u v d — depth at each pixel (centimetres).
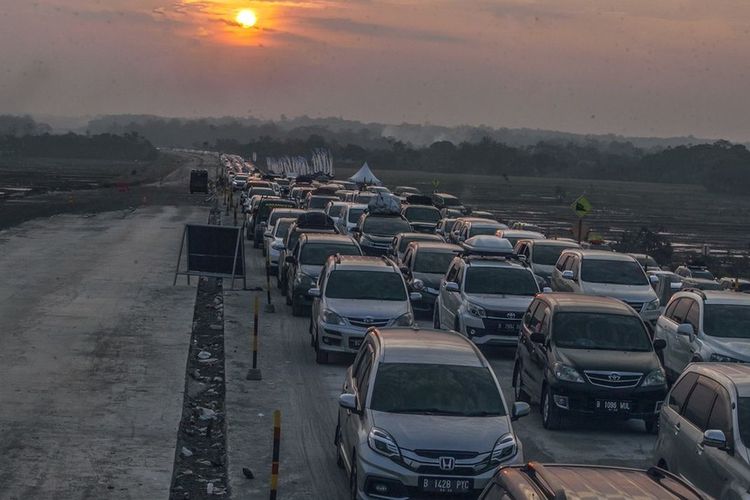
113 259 4409
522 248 3709
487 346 2578
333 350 2380
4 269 3912
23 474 1482
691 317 2170
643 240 6525
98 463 1550
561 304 2019
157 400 1962
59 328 2697
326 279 2548
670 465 1360
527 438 1808
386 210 4784
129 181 13062
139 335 2644
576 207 4597
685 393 1381
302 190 7325
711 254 7200
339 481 1499
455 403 1395
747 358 1991
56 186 11188
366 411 1374
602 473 784
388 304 2470
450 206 7388
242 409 1936
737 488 1151
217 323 2969
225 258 3622
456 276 2773
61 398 1950
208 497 1421
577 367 1847
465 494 1277
